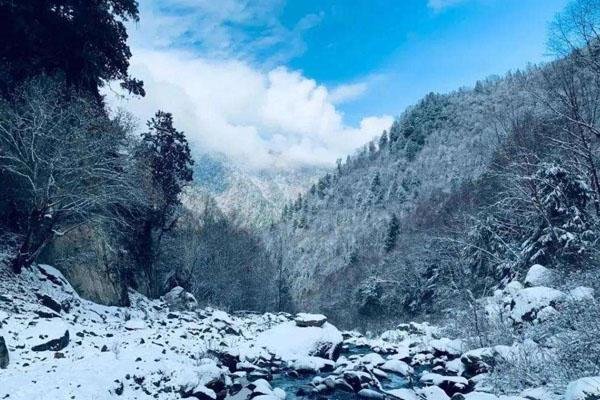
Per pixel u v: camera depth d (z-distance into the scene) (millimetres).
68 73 22688
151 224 29672
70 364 8969
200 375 10141
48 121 15461
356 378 11844
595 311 9219
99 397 7461
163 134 32281
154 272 30094
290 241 185125
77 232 19250
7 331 10016
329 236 173000
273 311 55656
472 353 12289
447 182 151125
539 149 21969
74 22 21750
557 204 20516
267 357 14438
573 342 8555
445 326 21531
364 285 58750
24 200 17203
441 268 35750
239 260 50188
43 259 17109
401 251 65188
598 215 15164
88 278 18844
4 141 15859
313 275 127500
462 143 184875
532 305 13750
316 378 12148
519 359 9852
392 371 14039
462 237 30609
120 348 11305
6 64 19344
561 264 18109
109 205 20266
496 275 26828
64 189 15117
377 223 149125
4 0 18500
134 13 24391
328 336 16516
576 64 13414
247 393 9648
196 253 41000
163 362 10250
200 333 16672
